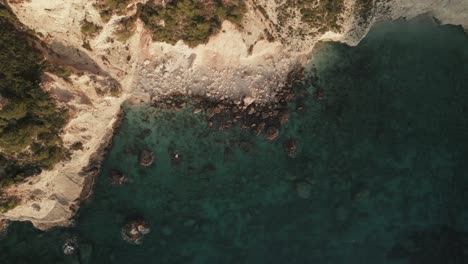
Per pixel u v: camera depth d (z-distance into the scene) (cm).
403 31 2748
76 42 2378
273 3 2492
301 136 2806
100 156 2745
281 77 2745
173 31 2516
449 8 2619
